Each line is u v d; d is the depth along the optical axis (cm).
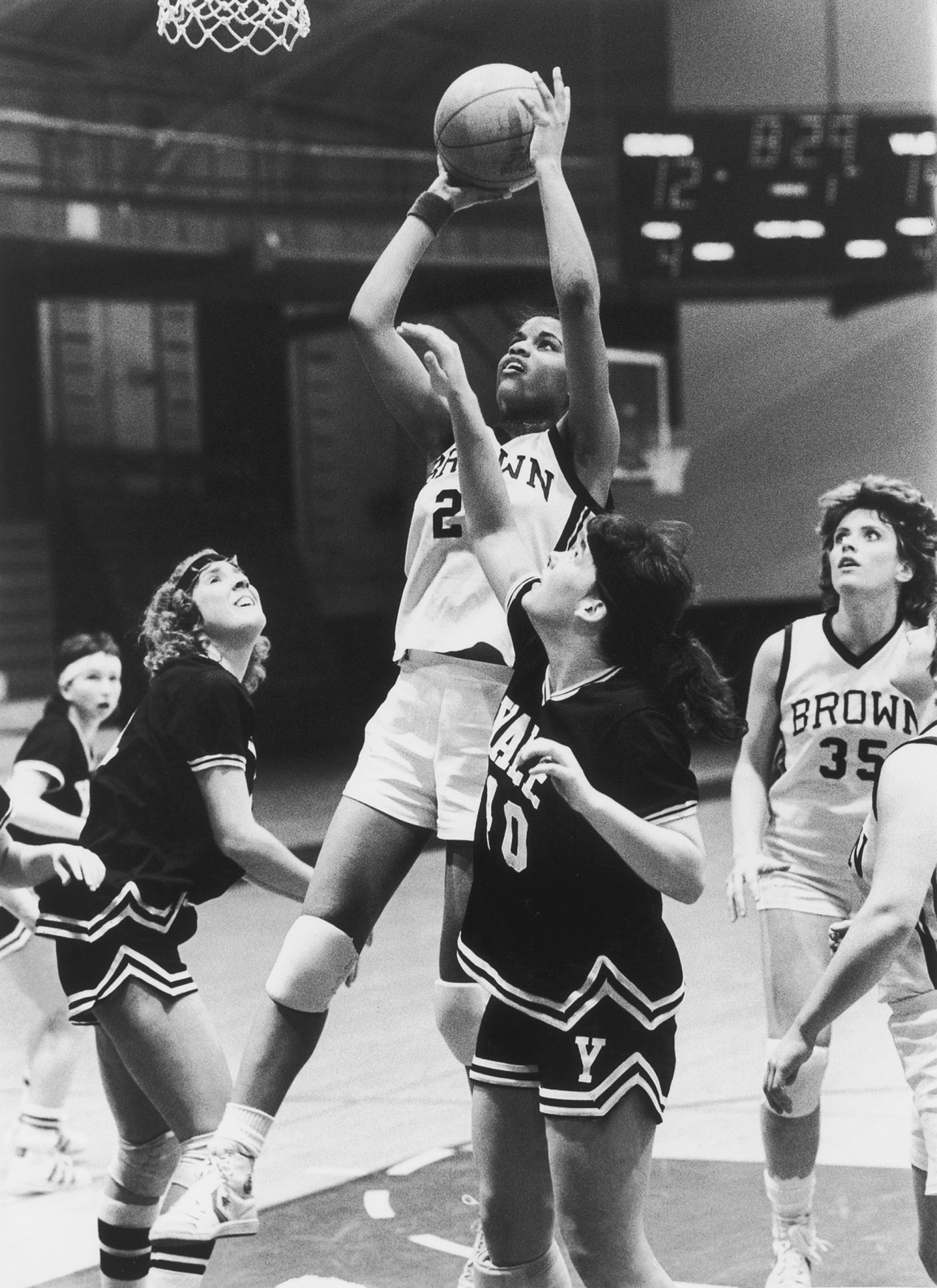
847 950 264
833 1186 460
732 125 1734
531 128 353
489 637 332
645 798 259
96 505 1997
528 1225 279
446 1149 514
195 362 2083
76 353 2002
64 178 1723
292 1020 325
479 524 304
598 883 265
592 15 1995
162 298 1906
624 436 2017
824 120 1728
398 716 341
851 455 2000
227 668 367
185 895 347
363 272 1889
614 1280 262
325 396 2153
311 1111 563
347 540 2162
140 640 373
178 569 370
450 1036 345
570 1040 261
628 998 263
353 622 2145
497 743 281
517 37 1980
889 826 268
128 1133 353
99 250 1755
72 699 522
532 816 268
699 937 848
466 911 282
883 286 1930
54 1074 493
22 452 1966
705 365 2030
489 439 304
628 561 268
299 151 1855
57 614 1942
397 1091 586
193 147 1795
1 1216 462
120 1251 355
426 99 1967
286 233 1841
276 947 862
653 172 1741
